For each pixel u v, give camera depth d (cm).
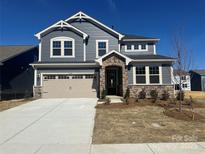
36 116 1268
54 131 937
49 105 1659
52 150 693
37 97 2106
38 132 922
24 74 2580
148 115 1257
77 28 2314
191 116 1216
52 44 2247
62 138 831
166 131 920
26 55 2658
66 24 2247
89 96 2123
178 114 1262
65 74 2142
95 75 2142
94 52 2297
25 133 908
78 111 1402
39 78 2131
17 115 1305
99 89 2109
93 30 2331
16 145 749
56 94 2128
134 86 2081
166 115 1254
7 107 1620
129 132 908
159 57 2188
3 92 2297
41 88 2117
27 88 2570
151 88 2089
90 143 765
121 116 1233
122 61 2058
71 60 2234
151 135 861
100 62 2048
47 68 2141
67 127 1005
